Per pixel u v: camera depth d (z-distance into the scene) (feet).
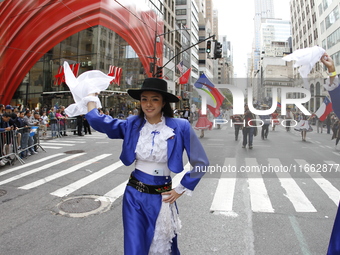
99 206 14.74
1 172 23.32
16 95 90.33
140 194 6.79
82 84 7.25
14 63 67.51
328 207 13.64
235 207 14.07
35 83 88.94
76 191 17.49
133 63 92.79
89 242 10.66
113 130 7.08
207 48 51.70
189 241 10.64
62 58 83.92
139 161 7.14
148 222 6.51
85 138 47.34
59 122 48.85
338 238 6.66
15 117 28.09
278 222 12.17
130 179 7.19
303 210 13.37
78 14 71.97
